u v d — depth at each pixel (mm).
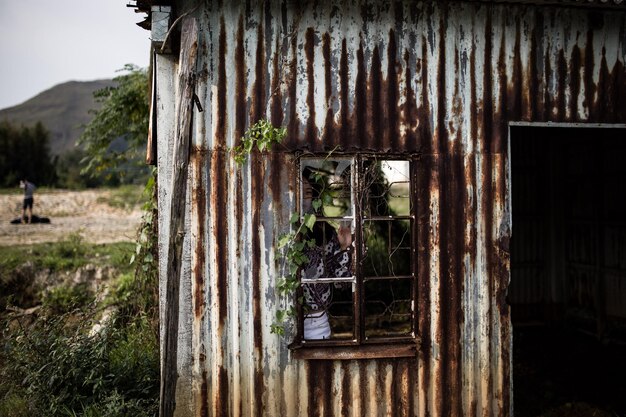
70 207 22875
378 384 4090
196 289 3934
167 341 3553
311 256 4273
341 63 4023
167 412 3596
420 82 4117
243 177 3953
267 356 3986
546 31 4270
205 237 3939
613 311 6750
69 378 4379
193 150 3908
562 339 7062
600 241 6934
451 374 4172
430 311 4141
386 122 4078
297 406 4016
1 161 33656
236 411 3971
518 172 7777
